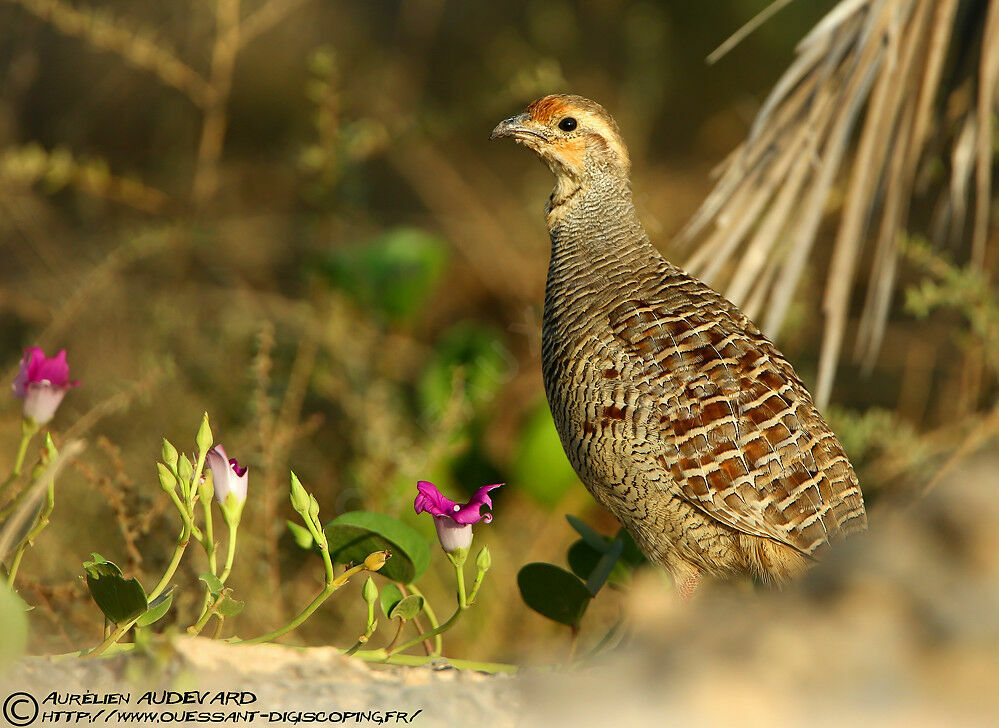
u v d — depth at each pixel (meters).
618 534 8.14
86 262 14.76
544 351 8.47
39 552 9.41
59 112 20.34
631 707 4.30
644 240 8.66
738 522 7.38
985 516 4.08
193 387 12.84
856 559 4.23
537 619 10.27
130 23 15.96
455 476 11.26
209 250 15.83
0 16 17.95
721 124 21.95
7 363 13.56
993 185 13.48
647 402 7.56
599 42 22.42
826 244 17.72
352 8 24.83
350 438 12.26
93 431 11.99
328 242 13.89
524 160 22.34
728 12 23.05
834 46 9.42
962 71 10.20
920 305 10.53
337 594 10.13
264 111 22.39
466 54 24.38
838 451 7.65
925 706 3.91
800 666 4.09
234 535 6.21
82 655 5.98
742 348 7.75
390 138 14.78
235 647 5.62
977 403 13.27
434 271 13.65
